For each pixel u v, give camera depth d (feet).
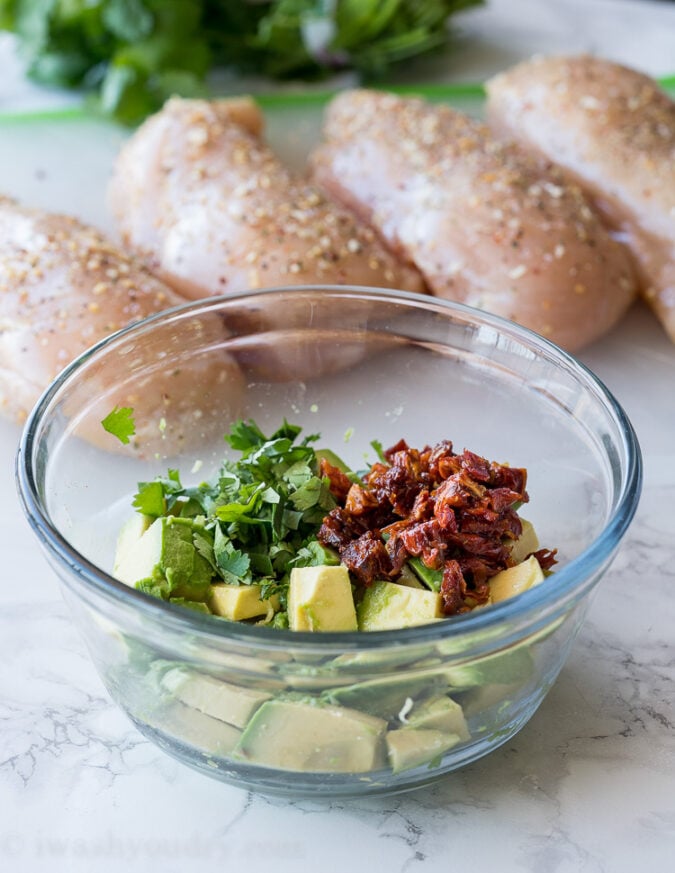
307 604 1.24
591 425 1.40
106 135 2.56
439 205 2.00
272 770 1.23
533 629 1.20
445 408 1.58
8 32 2.77
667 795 1.32
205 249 1.95
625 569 1.58
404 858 1.27
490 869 1.26
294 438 1.50
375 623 1.26
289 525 1.34
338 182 2.20
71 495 1.42
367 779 1.24
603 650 1.47
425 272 1.98
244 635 1.13
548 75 2.32
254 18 2.79
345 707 1.18
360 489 1.37
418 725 1.20
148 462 1.54
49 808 1.31
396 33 2.75
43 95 2.74
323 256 1.91
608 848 1.28
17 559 1.60
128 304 1.81
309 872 1.26
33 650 1.48
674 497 1.68
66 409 1.41
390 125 2.21
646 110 2.22
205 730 1.22
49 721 1.40
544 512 1.47
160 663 1.20
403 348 1.56
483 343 1.51
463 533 1.30
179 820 1.30
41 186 2.37
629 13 3.09
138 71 2.52
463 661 1.17
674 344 1.99
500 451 1.54
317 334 1.56
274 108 2.63
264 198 1.99
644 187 2.06
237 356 1.57
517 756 1.36
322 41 2.90
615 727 1.38
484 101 2.64
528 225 1.93
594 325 1.91
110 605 1.18
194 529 1.32
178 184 2.05
